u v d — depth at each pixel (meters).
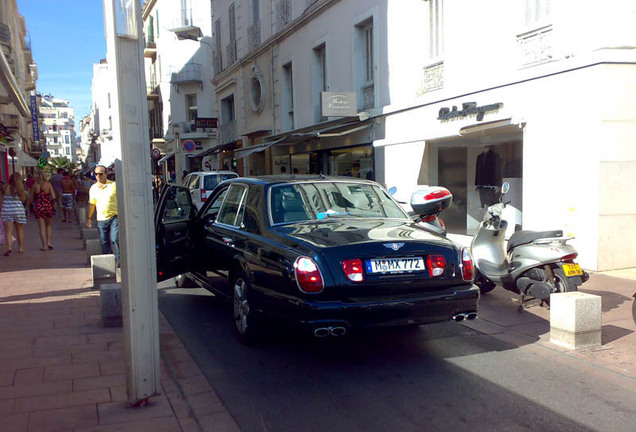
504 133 10.66
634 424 3.56
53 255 11.26
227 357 4.91
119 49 3.54
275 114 21.97
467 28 11.05
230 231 5.71
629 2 7.98
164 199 6.18
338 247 4.37
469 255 4.85
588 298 5.05
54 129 150.75
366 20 15.10
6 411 3.68
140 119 3.65
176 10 35.69
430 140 12.35
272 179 5.82
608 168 8.19
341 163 17.14
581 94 8.42
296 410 3.83
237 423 3.63
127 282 3.68
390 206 5.92
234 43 26.05
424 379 4.37
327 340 5.38
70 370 4.45
